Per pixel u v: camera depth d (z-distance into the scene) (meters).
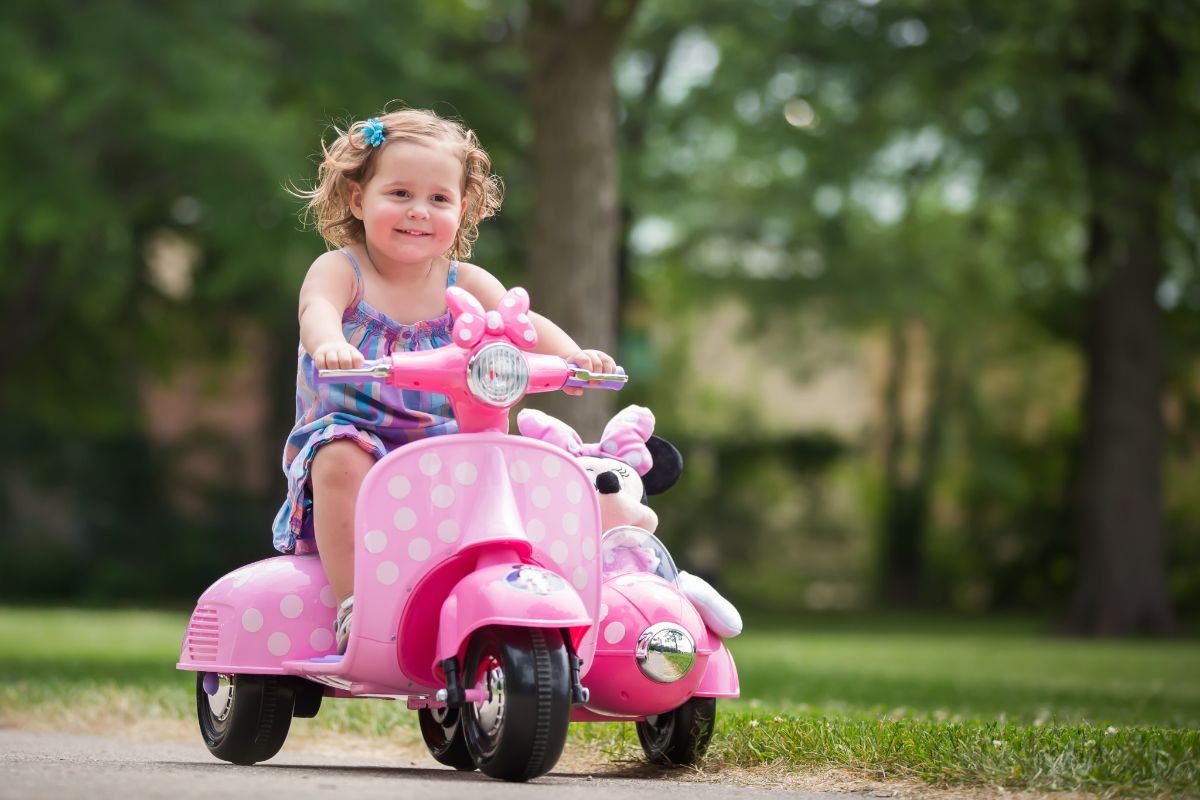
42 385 32.00
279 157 22.25
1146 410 25.89
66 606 31.28
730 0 26.50
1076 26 20.83
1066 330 34.12
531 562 4.74
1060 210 24.31
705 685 5.47
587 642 4.86
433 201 5.20
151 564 34.38
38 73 20.20
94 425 33.97
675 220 33.12
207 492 35.69
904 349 40.19
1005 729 5.44
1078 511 27.05
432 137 5.24
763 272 34.16
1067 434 38.25
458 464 4.75
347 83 23.58
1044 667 16.58
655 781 5.21
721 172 32.03
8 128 20.50
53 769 4.57
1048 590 38.38
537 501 4.79
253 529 35.19
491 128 24.16
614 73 12.53
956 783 4.82
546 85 12.31
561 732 4.46
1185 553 35.06
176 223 27.56
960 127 23.45
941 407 39.47
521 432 5.76
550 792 4.23
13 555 33.91
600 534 4.89
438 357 4.72
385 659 4.72
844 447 40.56
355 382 4.79
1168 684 13.61
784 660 16.31
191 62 21.59
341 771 5.19
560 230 12.26
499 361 4.70
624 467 5.68
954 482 39.81
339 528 4.94
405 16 24.14
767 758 5.56
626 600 5.31
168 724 7.93
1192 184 23.33
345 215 5.41
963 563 39.25
